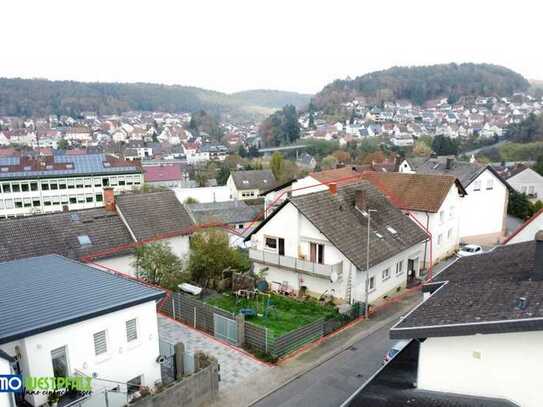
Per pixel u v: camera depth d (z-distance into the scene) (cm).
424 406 1031
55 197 7338
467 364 1060
